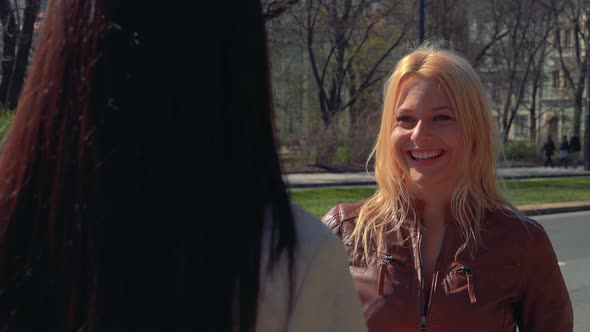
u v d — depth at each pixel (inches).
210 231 34.1
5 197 35.4
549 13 1423.5
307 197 691.4
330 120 1168.8
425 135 83.9
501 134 89.3
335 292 36.9
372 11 1147.9
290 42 1094.4
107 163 33.6
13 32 661.9
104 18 34.6
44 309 34.4
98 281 33.4
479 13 1336.1
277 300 35.6
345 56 1206.9
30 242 35.0
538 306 83.3
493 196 86.2
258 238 35.2
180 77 34.3
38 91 35.8
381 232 85.8
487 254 81.9
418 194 86.1
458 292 80.7
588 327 231.9
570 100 1745.8
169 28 34.3
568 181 962.1
